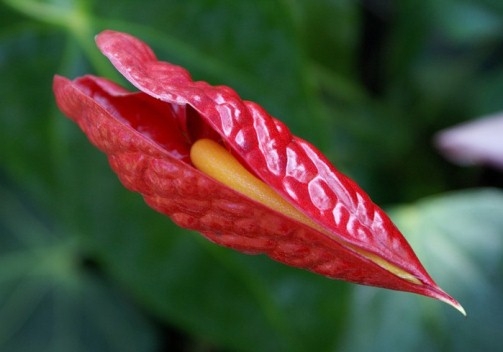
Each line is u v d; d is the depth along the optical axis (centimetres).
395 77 63
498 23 59
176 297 48
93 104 31
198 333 48
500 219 54
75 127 47
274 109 45
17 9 46
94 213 47
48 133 47
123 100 34
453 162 62
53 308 57
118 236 47
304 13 58
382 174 61
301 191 31
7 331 56
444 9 59
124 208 47
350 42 59
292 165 31
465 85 62
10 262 58
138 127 34
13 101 47
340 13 58
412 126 62
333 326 46
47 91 47
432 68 63
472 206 54
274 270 46
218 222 31
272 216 30
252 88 45
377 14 69
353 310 52
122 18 46
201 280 47
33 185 47
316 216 30
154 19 46
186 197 31
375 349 52
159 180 31
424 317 52
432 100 62
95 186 47
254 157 31
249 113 31
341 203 31
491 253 53
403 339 52
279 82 45
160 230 47
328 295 46
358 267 30
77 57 47
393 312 52
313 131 45
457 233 53
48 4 46
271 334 47
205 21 45
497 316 52
